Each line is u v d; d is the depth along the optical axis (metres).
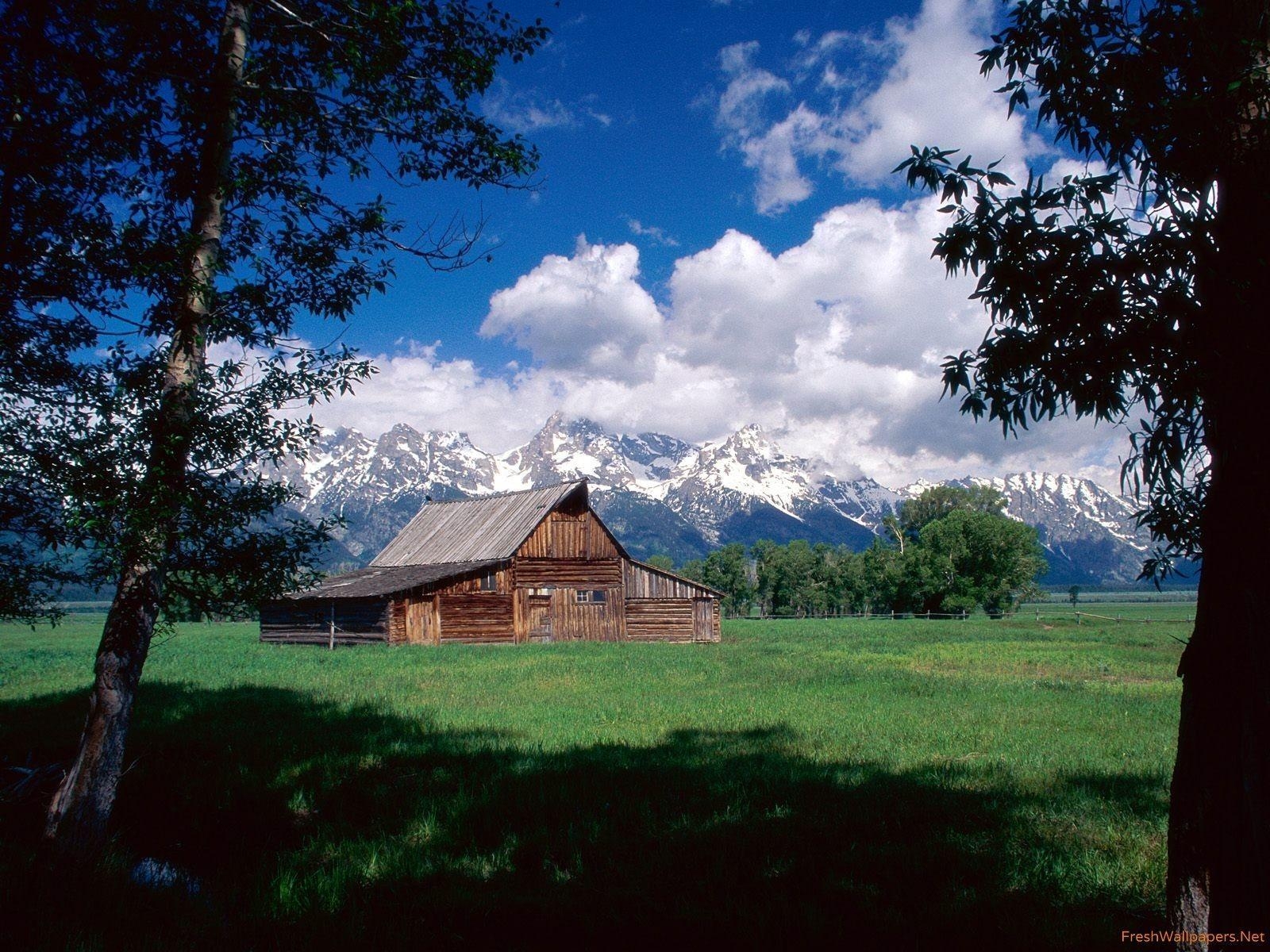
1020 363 4.86
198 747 13.82
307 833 9.47
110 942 6.11
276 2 9.52
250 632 64.62
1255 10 4.50
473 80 9.90
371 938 6.59
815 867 8.01
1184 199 4.77
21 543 8.92
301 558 8.95
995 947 6.32
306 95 9.73
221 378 8.63
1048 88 5.30
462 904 7.20
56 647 43.88
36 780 10.90
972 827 9.27
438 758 12.81
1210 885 4.55
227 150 9.21
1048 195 4.56
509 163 10.28
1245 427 4.43
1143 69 4.76
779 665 30.94
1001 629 61.66
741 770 11.91
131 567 8.16
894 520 124.25
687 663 31.45
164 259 8.55
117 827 9.68
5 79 8.06
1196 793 4.65
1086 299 4.58
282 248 10.13
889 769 12.29
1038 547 91.44
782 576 125.00
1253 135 4.42
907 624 74.69
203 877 8.18
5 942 5.89
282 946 6.39
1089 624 70.81
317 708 18.81
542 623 46.88
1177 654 37.09
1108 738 15.29
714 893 7.42
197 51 9.26
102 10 8.20
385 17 9.09
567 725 16.42
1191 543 5.32
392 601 42.28
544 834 8.97
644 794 10.58
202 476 8.53
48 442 8.06
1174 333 4.61
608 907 7.12
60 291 8.84
